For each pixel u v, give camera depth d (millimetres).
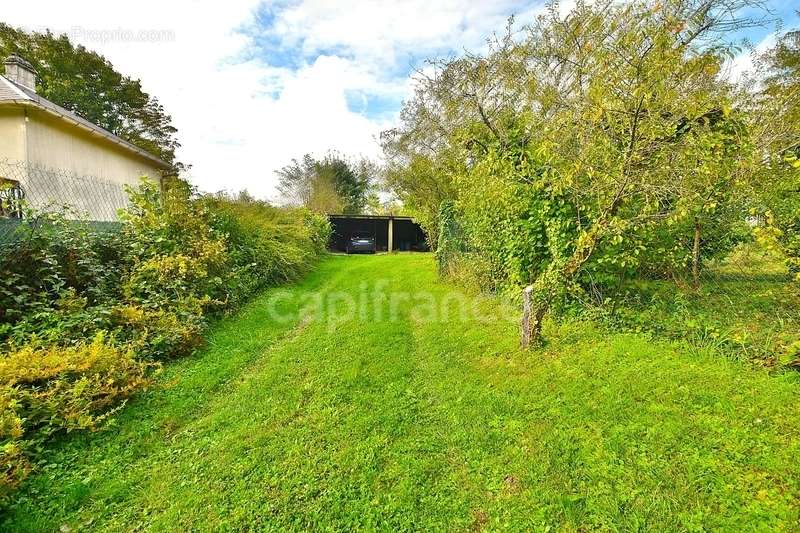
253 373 3873
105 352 3166
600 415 2672
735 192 3613
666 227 4199
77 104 19500
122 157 11523
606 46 3217
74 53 19703
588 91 3289
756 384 2783
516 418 2805
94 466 2396
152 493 2176
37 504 2064
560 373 3383
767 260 3727
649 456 2229
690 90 3230
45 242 4199
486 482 2201
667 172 3234
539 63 5172
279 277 8914
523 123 5410
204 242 6129
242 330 5188
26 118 7941
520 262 5230
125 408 3066
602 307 4398
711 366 3107
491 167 5145
